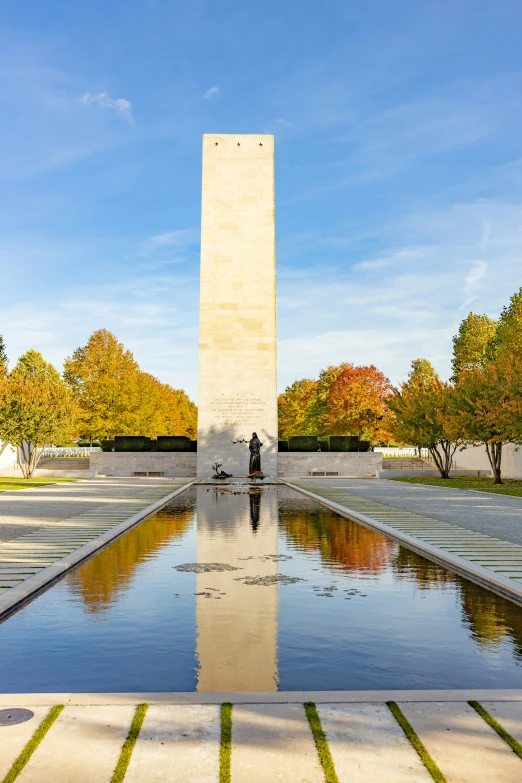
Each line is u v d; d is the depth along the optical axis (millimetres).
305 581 11320
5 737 5141
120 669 6992
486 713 5582
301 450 51188
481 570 11664
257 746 5016
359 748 4984
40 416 44312
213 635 8188
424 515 20984
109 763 4762
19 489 33844
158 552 14250
